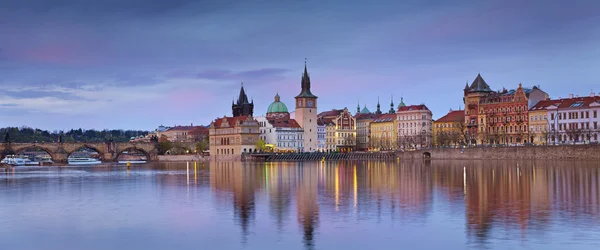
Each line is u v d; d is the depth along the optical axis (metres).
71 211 92.00
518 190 112.81
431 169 193.62
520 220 78.88
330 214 85.75
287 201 100.50
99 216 86.81
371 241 68.88
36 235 74.56
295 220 81.44
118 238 72.38
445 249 65.06
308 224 78.56
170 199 105.69
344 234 72.44
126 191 121.75
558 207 89.25
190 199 105.31
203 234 73.62
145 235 73.69
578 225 75.12
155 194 114.75
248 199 104.12
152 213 88.94
